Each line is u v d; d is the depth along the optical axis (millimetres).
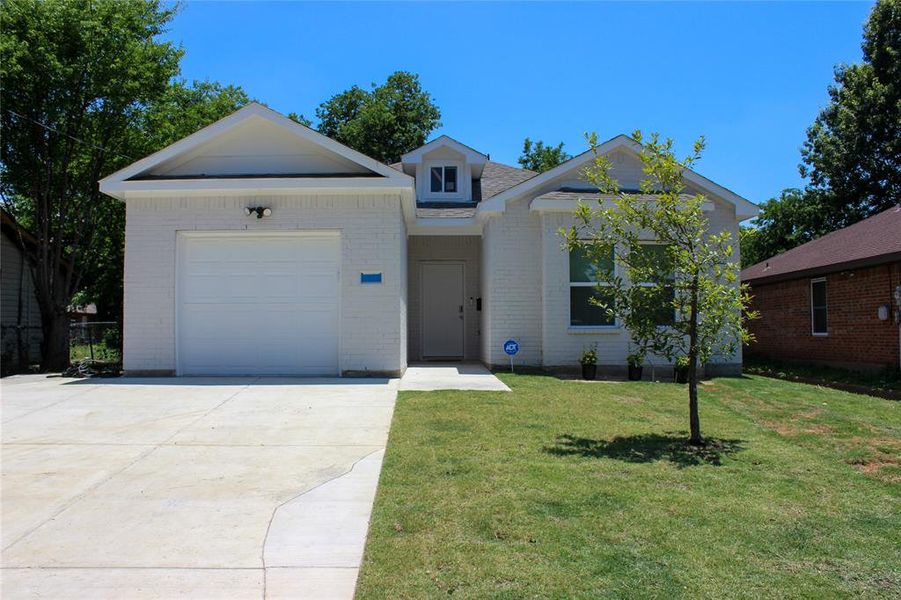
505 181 17188
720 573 3639
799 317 16516
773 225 27391
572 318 12578
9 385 10062
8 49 12586
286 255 11086
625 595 3371
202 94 27578
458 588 3441
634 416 8008
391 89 36906
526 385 10266
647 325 6711
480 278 15195
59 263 15000
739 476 5523
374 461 5855
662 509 4633
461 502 4727
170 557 3883
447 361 15188
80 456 6008
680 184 6727
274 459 5922
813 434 7285
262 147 11531
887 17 23625
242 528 4336
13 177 14109
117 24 13812
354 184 10742
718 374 12805
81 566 3748
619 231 6891
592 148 7305
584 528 4254
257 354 11031
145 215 10922
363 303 10914
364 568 3684
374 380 10539
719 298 6527
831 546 4039
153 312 10867
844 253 14758
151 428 7082
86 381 10398
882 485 5336
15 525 4355
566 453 6117
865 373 13750
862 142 23828
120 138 15336
